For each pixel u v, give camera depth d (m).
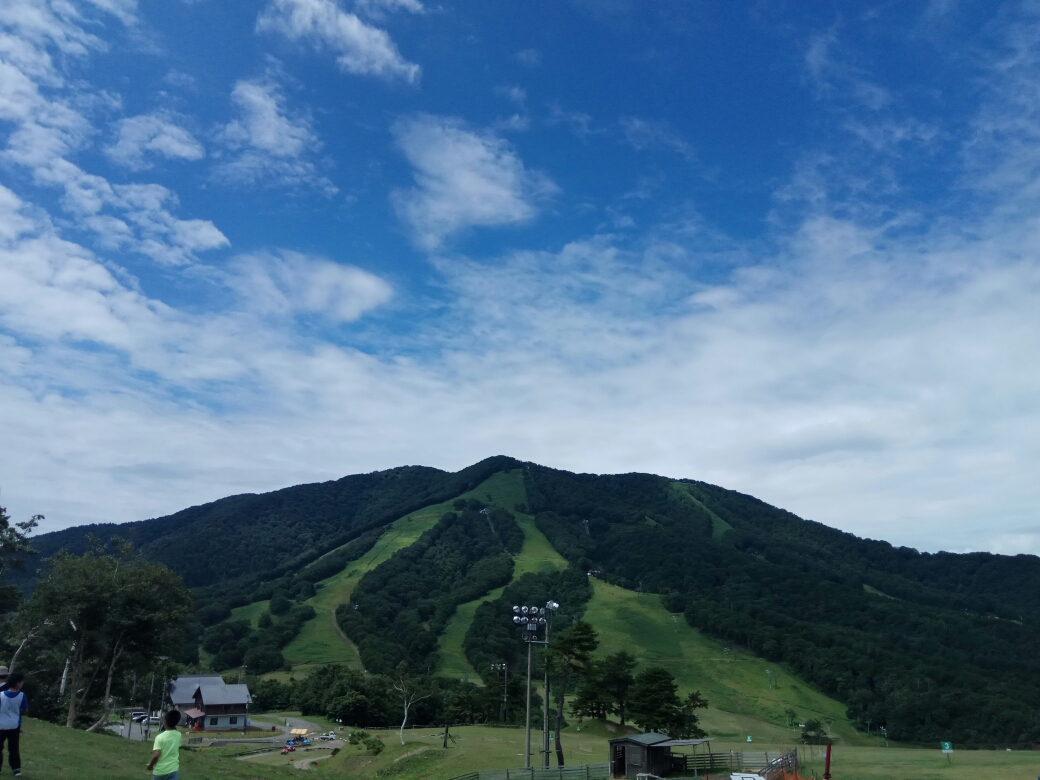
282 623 199.25
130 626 60.59
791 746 79.56
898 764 58.06
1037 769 52.56
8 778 20.78
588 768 54.47
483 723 115.12
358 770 69.25
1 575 66.69
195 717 112.50
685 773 54.19
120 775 27.61
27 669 65.44
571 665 77.56
